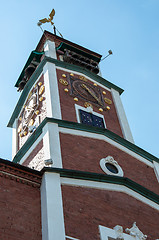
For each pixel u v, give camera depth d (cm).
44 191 1791
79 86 2767
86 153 2194
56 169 1895
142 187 2153
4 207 1655
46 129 2206
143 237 1889
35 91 2730
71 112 2500
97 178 2008
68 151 2133
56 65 2825
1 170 1767
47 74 2697
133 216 1986
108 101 2853
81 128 2317
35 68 3094
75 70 2886
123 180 2095
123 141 2441
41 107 2559
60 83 2677
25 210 1697
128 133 2650
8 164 1788
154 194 2183
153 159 2512
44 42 3272
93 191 1945
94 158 2195
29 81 2864
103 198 1950
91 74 2942
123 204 2003
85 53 3241
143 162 2438
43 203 1752
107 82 3002
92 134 2338
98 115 2650
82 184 1936
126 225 1909
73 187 1897
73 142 2208
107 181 2039
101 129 2383
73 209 1797
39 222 1688
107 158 2242
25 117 2745
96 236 1748
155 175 2414
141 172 2347
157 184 2358
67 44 3144
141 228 1961
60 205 1759
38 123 2511
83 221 1773
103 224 1827
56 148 2100
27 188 1789
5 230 1580
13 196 1717
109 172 2166
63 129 2248
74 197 1853
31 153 2267
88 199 1889
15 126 2886
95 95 2797
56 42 3262
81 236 1708
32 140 2298
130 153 2422
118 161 2297
